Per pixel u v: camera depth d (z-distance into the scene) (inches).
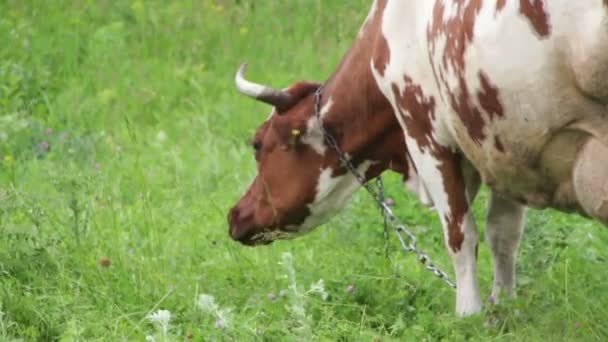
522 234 508.7
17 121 665.6
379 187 504.1
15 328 454.0
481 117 411.8
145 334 446.3
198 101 729.0
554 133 394.3
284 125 490.0
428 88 444.5
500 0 389.1
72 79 743.7
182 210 583.8
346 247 543.2
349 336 451.2
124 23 816.9
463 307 468.8
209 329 446.6
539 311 462.3
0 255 499.5
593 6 363.6
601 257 524.1
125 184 610.5
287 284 504.7
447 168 458.9
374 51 464.4
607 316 462.0
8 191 550.9
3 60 749.9
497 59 392.8
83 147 655.8
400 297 489.1
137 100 727.1
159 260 515.8
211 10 820.0
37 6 813.9
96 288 486.0
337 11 815.7
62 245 518.3
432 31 426.6
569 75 378.9
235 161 647.8
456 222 465.4
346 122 482.3
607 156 387.5
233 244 542.0
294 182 497.4
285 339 438.3
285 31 812.6
